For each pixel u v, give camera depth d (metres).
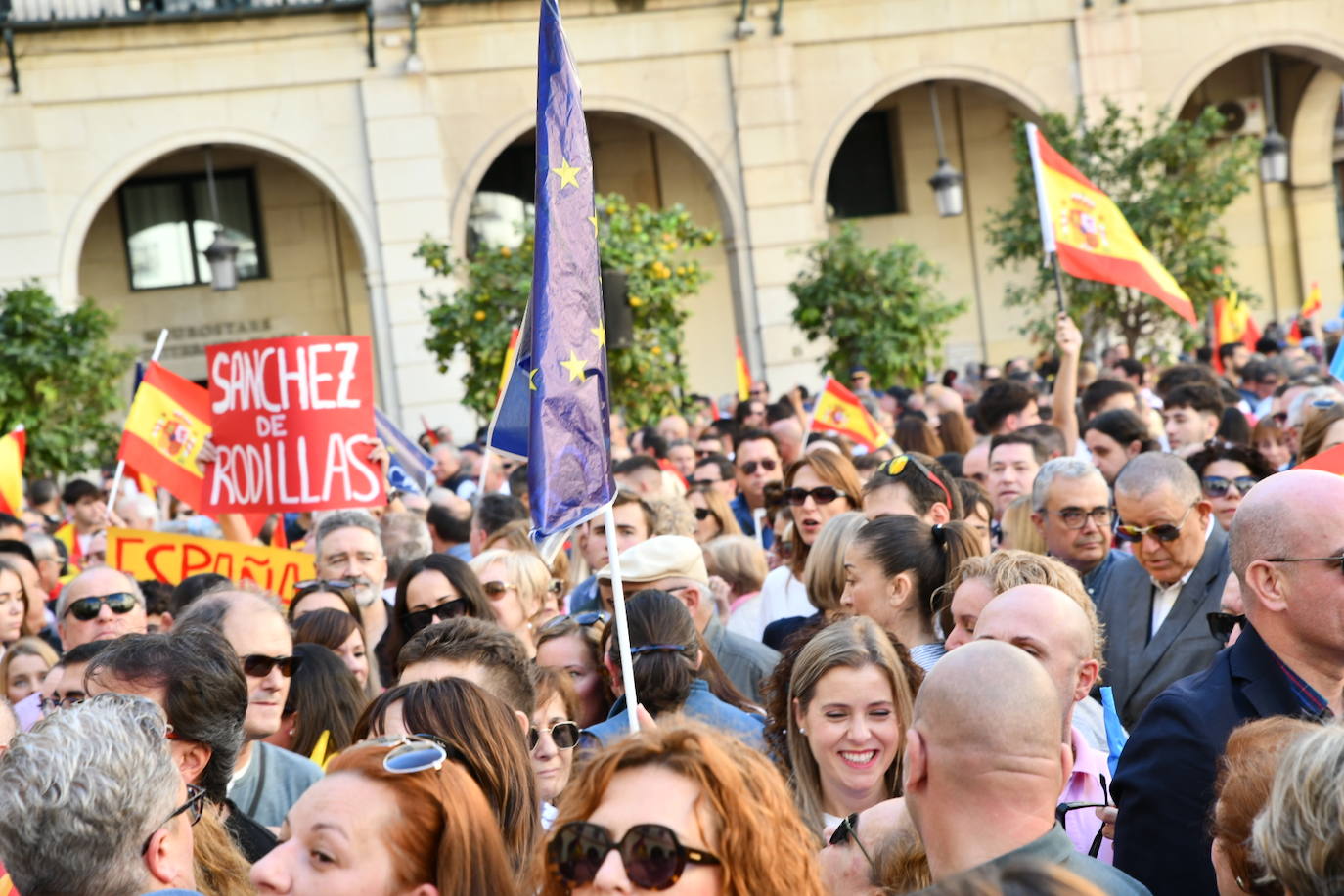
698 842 3.16
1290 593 4.34
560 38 5.39
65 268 24.42
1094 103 26.48
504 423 6.38
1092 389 11.34
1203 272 22.84
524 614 7.75
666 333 20.06
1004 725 3.44
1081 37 26.48
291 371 9.50
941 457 10.78
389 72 25.25
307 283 28.75
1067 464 7.18
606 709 6.63
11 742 3.65
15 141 24.25
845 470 8.20
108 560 9.56
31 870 3.51
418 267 25.36
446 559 7.40
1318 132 30.72
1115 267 12.04
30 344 21.77
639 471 10.24
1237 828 3.58
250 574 9.54
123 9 25.14
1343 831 2.93
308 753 6.28
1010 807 3.43
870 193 30.34
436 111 25.44
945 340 30.17
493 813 4.07
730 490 11.95
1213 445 8.27
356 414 9.55
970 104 30.25
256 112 25.02
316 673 6.37
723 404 25.08
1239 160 23.42
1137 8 26.61
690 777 3.21
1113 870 3.53
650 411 20.16
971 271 30.28
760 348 26.06
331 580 7.95
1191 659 6.55
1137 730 4.54
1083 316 23.72
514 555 7.82
